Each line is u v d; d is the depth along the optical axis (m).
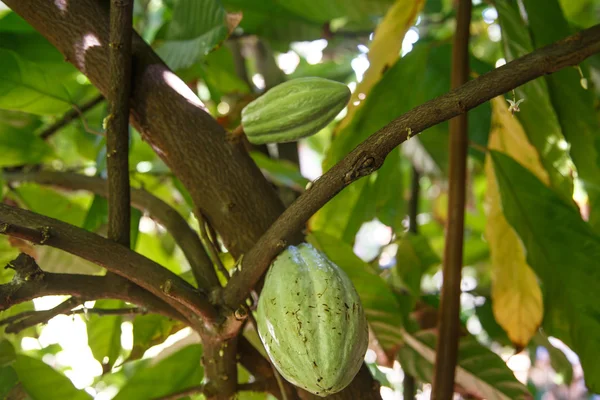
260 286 0.80
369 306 1.03
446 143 1.42
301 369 0.67
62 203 1.25
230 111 1.32
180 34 1.04
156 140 0.84
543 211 1.02
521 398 1.08
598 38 0.69
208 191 0.82
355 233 1.32
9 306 0.67
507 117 1.10
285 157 1.50
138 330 0.96
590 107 1.01
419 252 1.32
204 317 0.73
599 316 1.00
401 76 1.21
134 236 1.08
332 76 1.75
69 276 0.71
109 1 0.88
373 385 0.81
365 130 1.19
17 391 0.97
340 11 1.36
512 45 1.06
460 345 1.09
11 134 1.12
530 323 1.09
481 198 1.70
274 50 1.46
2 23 1.14
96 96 1.29
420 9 1.05
